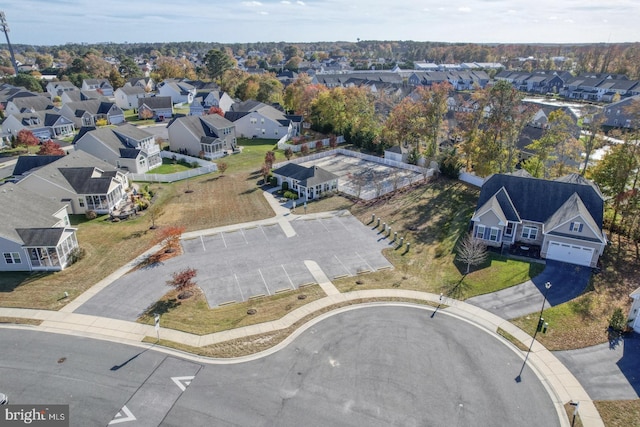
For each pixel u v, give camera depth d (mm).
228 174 61844
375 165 66625
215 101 116562
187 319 28953
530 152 65250
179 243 40281
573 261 37000
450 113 90438
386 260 37406
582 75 163125
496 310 30391
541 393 22984
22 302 30594
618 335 27688
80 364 24625
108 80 154125
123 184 52844
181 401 22109
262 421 20969
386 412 21578
